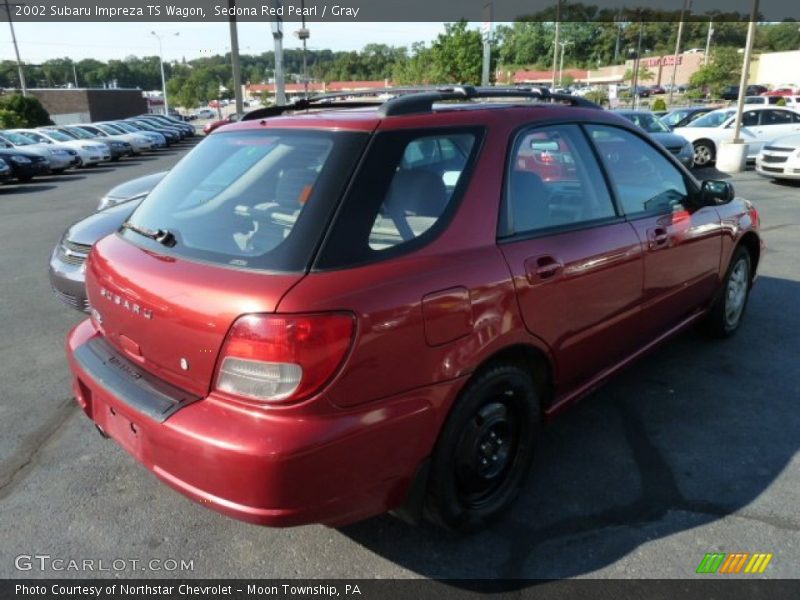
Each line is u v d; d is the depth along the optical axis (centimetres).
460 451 254
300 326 199
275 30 1435
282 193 236
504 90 320
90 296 283
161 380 236
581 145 319
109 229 482
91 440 353
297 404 202
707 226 401
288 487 202
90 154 2488
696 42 9375
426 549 266
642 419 365
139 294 236
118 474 321
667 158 387
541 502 293
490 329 247
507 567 255
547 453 333
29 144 2352
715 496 296
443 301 229
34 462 332
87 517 288
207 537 275
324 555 263
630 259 326
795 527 274
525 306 262
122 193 654
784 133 1714
